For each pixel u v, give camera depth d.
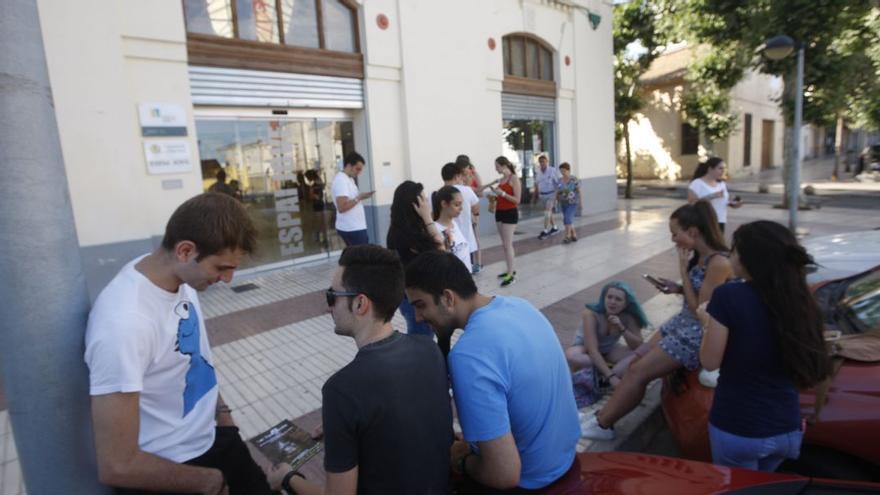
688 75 16.92
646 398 3.82
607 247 9.25
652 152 25.94
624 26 17.69
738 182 23.19
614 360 3.91
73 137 5.84
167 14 6.47
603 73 14.45
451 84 10.07
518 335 1.85
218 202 1.52
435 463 1.63
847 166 27.14
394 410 1.52
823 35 11.19
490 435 1.70
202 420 1.80
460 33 10.19
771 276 2.02
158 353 1.56
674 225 3.19
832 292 3.35
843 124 26.66
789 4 10.94
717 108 20.41
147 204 6.52
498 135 11.32
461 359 1.78
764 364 2.06
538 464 1.88
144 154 6.45
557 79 13.02
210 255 1.51
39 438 1.43
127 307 1.46
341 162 9.07
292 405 3.87
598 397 3.78
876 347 2.54
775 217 12.35
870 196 16.62
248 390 4.14
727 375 2.17
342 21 8.59
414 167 9.51
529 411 1.81
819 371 1.98
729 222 11.84
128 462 1.40
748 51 12.64
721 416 2.20
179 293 1.67
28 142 1.33
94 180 6.01
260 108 7.86
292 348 4.99
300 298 6.71
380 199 9.14
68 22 5.74
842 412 2.35
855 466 2.37
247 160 7.89
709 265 2.97
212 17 7.09
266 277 7.97
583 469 2.00
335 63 8.40
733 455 2.18
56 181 1.41
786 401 2.09
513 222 6.89
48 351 1.40
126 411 1.40
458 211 4.14
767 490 1.67
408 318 3.68
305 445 3.13
